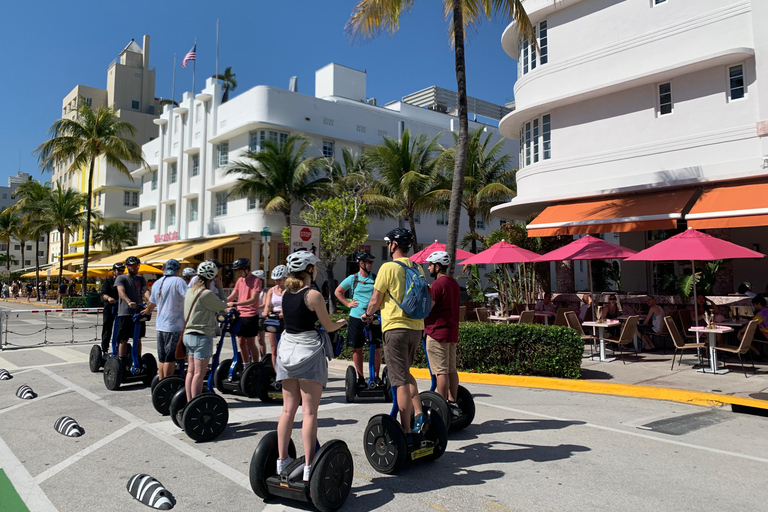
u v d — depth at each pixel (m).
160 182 34.72
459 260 14.09
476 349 9.05
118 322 8.16
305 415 3.78
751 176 11.55
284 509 3.81
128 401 7.19
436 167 24.30
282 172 24.30
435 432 4.76
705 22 12.69
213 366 7.07
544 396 7.63
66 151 26.58
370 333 7.09
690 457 4.92
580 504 3.86
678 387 7.68
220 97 29.89
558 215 14.20
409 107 37.69
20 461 4.82
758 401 6.59
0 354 12.00
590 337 10.48
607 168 14.28
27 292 47.88
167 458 4.89
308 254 3.96
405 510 3.77
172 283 6.72
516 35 17.28
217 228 28.97
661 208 12.18
